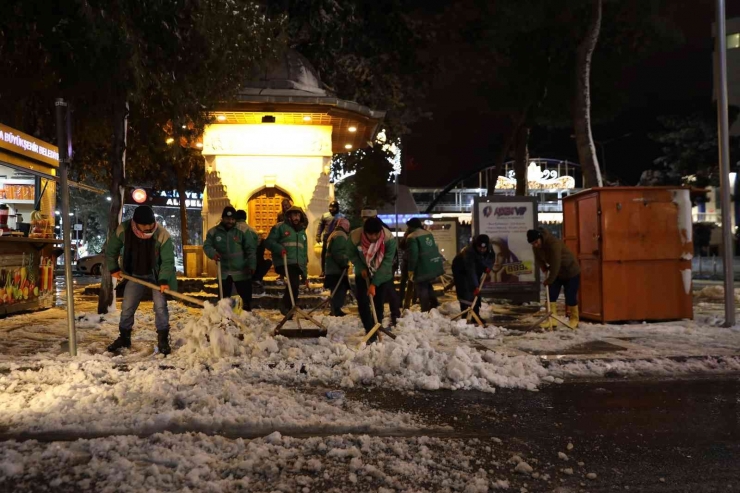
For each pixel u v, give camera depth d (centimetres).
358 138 2098
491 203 1469
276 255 1156
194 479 409
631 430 543
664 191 1131
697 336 962
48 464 439
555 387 696
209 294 1511
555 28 2453
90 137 1596
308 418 556
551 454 482
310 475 430
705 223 4669
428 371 719
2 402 594
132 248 846
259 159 1814
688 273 1130
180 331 1004
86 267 3250
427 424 557
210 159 1825
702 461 468
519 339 947
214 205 1811
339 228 1144
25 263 1320
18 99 1386
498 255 1470
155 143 1555
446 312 1295
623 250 1115
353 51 2447
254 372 726
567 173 7138
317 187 1828
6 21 1099
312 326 1009
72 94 1206
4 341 932
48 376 693
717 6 1031
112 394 615
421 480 423
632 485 424
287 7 2130
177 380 676
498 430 543
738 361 791
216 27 1287
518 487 418
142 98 1261
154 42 1188
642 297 1116
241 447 470
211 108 1388
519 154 2956
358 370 702
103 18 1048
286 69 1773
